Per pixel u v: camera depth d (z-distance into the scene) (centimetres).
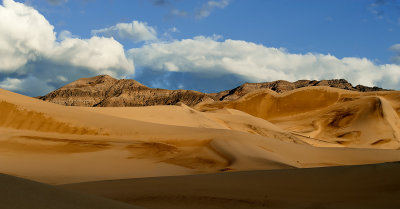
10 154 2414
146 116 5688
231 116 7038
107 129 3450
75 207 528
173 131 3562
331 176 1105
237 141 3173
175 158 2684
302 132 7906
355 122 8206
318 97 10000
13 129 3145
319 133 8000
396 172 1030
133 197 1020
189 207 916
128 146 2941
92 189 1139
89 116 3769
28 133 3081
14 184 552
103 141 3073
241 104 10506
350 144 7019
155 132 3478
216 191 1047
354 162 3188
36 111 3472
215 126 5909
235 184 1117
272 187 1060
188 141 3209
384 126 7719
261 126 6556
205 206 921
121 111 5725
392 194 888
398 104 8800
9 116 3291
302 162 2970
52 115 3491
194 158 2702
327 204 883
